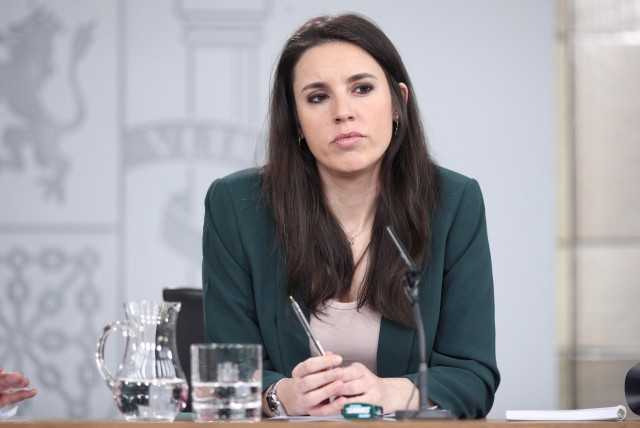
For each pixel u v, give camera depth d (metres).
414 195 6.89
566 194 14.79
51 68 14.84
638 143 14.77
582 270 14.75
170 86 14.80
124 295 14.72
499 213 14.54
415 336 6.73
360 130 6.56
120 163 14.81
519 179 14.55
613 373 14.65
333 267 6.81
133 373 4.93
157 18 14.83
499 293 14.48
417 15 14.66
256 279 6.96
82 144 14.82
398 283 6.67
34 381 14.63
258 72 14.72
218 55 14.77
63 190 14.82
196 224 14.73
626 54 14.83
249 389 4.72
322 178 7.03
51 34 14.83
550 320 14.43
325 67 6.63
